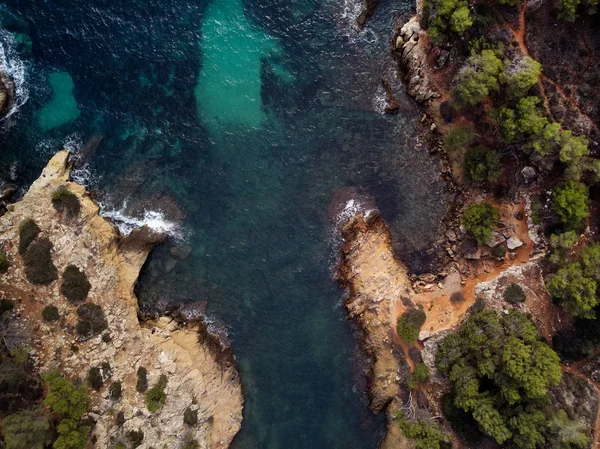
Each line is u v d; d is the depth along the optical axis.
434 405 58.78
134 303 58.84
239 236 61.50
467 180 59.56
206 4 61.44
